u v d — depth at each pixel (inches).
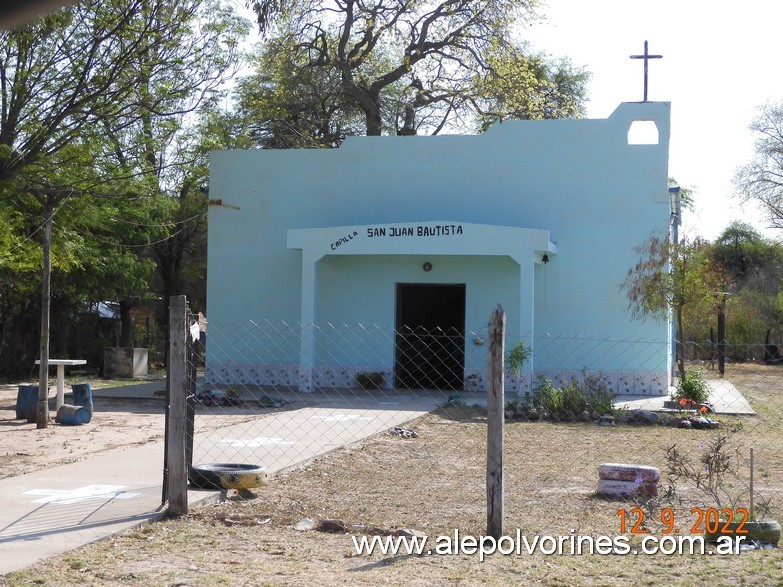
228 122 1461.6
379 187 922.7
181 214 1429.6
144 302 1400.1
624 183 863.7
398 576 238.8
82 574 237.8
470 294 894.4
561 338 868.0
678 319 804.0
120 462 425.7
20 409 655.1
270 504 341.7
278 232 943.0
